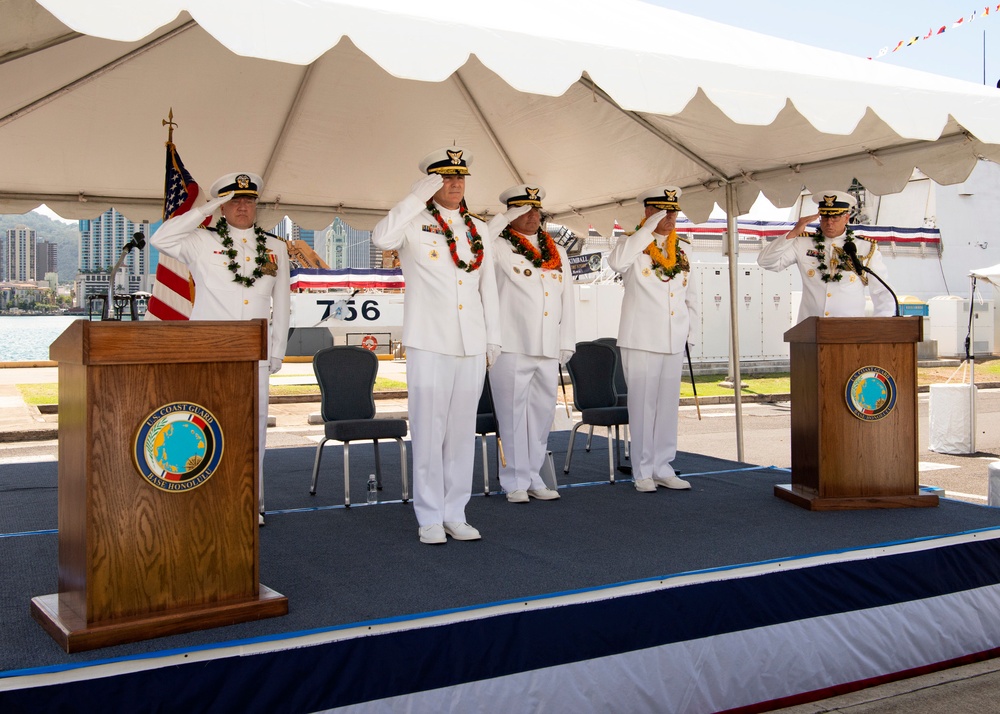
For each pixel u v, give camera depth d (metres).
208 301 4.57
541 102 6.25
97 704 2.55
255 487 3.06
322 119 6.44
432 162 4.45
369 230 8.48
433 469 4.30
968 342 9.55
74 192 7.38
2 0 3.64
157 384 2.87
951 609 4.05
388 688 2.91
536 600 3.19
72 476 2.90
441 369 4.31
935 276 22.58
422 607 3.11
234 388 3.01
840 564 3.81
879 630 3.83
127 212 7.62
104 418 2.77
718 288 17.09
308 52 2.98
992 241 22.83
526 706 3.11
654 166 7.22
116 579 2.79
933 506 4.94
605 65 3.52
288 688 2.78
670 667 3.37
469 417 4.42
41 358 21.36
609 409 6.02
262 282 4.71
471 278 4.44
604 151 7.00
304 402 14.43
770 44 4.79
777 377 17.23
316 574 3.61
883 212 23.38
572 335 5.50
